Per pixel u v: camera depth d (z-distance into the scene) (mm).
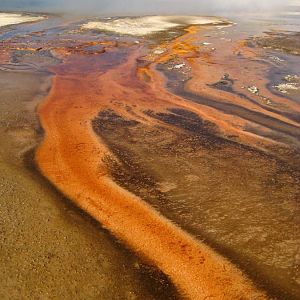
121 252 7109
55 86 16016
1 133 11414
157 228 7734
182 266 6871
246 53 22547
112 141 11172
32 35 28469
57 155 10289
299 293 6410
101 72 18312
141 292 6359
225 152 10633
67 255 6941
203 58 21297
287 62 20547
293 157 10453
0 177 9109
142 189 8945
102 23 33250
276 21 35906
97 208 8273
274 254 7129
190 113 13406
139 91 15625
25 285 6328
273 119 12969
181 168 9789
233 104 14328
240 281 6613
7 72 18141
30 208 8078
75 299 6156
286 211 8234
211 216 8078
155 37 27469
